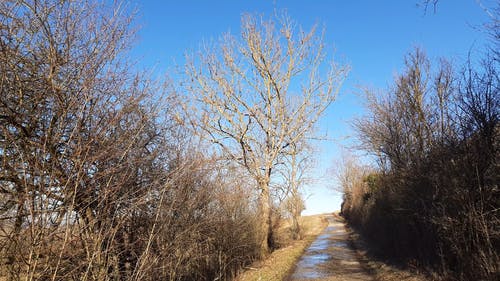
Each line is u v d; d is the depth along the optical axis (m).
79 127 5.33
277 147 22.83
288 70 22.72
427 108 13.90
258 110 22.17
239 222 15.95
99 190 5.79
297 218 37.25
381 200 20.02
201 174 9.77
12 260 4.67
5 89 4.99
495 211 8.98
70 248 5.34
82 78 5.51
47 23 5.30
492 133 8.82
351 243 31.73
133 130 6.28
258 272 16.16
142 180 6.85
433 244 12.55
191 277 11.08
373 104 19.83
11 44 5.02
